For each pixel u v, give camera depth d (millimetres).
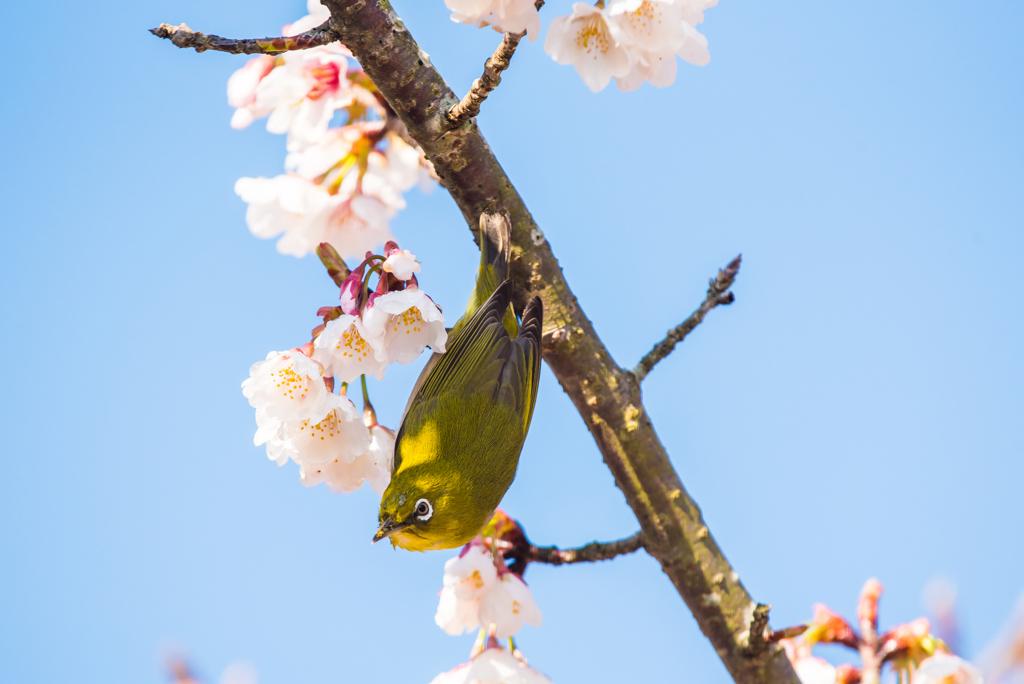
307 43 8172
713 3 7781
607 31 7520
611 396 10031
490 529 9812
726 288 10109
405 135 10156
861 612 9789
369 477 9016
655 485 10070
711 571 10047
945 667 8828
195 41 7508
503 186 9945
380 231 9945
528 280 10203
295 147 9961
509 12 7363
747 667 9875
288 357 8062
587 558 10070
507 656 8797
